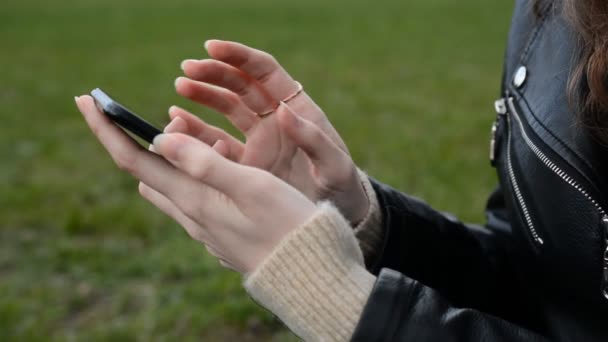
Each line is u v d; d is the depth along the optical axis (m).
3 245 3.86
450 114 6.39
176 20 13.60
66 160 5.30
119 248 3.78
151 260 3.62
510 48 1.24
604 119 0.93
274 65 1.16
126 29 12.64
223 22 13.15
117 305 3.25
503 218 1.42
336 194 1.13
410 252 1.21
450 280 1.27
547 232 1.04
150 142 0.92
